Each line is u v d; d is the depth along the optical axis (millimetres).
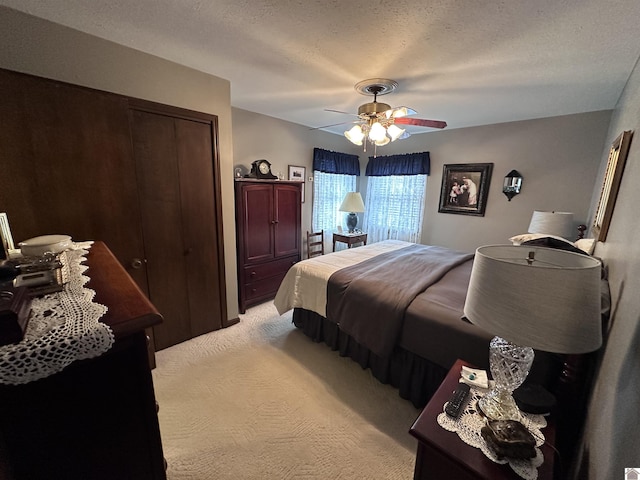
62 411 630
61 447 645
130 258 2041
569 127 3090
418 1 1312
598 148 2945
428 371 1745
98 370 652
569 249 1749
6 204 1537
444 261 2664
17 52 1502
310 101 2965
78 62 1678
